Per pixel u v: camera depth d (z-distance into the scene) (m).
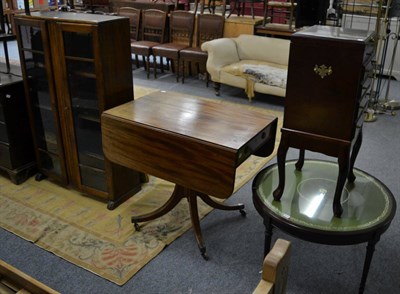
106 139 2.27
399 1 4.12
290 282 2.09
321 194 2.12
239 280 2.10
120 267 2.17
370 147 3.64
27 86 2.74
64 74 2.47
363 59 1.64
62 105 2.58
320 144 1.83
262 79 4.55
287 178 2.28
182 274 2.14
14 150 2.88
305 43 1.70
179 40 5.78
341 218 1.92
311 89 1.76
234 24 5.38
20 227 2.48
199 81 5.60
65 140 2.69
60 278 2.10
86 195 2.82
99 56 2.30
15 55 6.43
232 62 5.03
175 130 2.03
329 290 2.04
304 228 1.85
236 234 2.46
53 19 2.37
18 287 1.34
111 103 2.46
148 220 2.45
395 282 2.09
